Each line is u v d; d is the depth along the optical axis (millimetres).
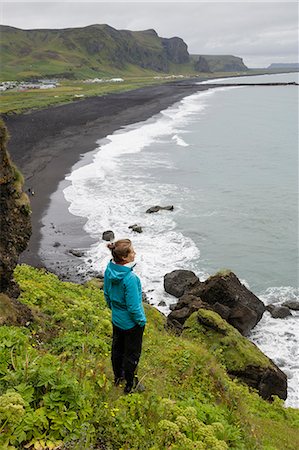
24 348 6621
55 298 11891
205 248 26344
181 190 37500
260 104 116188
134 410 6055
